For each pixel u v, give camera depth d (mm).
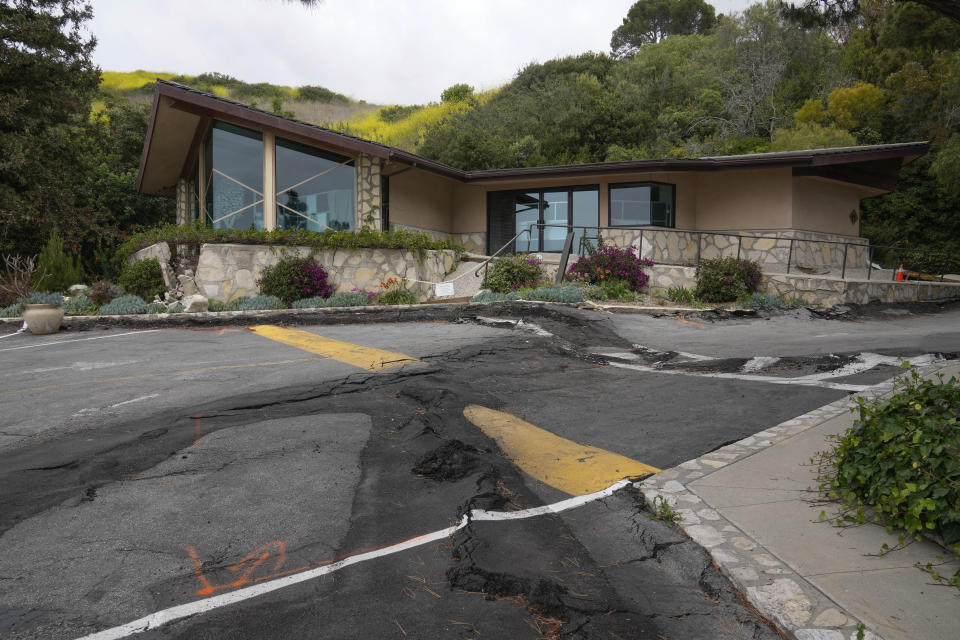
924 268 22781
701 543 3508
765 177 17547
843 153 16047
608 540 3621
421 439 5203
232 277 14383
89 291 15250
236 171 17312
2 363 8531
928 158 23922
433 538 3529
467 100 43562
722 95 31734
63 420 5770
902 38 27781
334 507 3926
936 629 2582
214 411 5984
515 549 3410
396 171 17922
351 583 3041
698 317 12828
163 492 4145
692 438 5328
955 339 9352
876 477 3654
